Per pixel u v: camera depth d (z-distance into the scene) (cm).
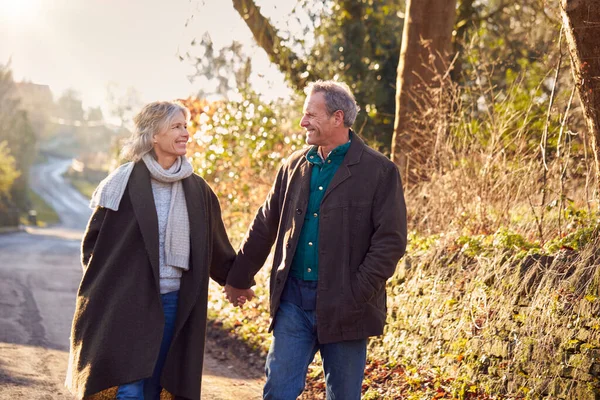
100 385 359
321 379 582
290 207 384
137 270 371
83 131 14325
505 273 505
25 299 1033
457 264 562
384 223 360
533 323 462
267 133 1202
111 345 361
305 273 371
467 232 629
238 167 1211
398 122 880
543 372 446
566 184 642
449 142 717
